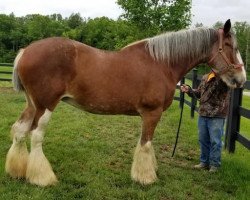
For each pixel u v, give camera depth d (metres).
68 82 4.43
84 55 4.46
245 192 4.70
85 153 6.07
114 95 4.55
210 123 5.53
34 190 4.33
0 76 22.19
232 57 5.00
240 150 7.01
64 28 70.69
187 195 4.68
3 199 4.07
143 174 4.80
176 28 14.81
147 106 4.70
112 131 8.01
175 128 8.65
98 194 4.40
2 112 9.31
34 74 4.32
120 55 4.65
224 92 5.40
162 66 4.77
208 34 4.98
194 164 6.02
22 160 4.69
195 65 5.10
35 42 4.52
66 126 8.03
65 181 4.73
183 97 11.45
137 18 15.06
